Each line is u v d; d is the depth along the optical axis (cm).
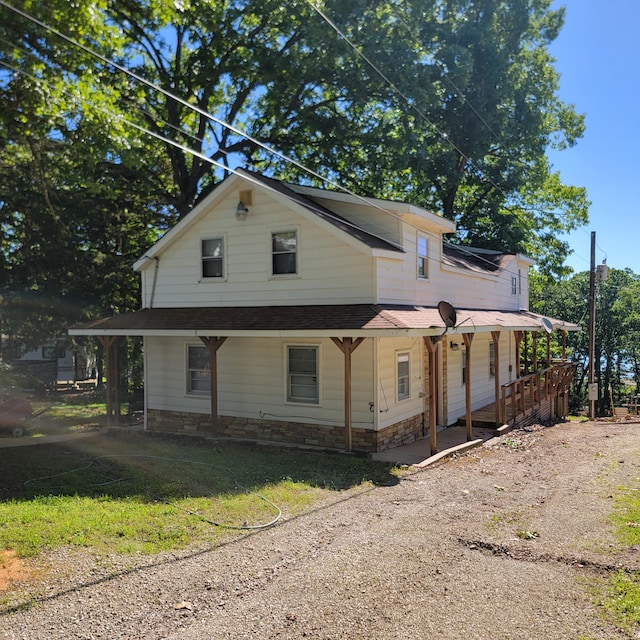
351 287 1245
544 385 2050
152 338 1500
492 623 444
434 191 2936
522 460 1125
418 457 1113
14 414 1393
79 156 1516
